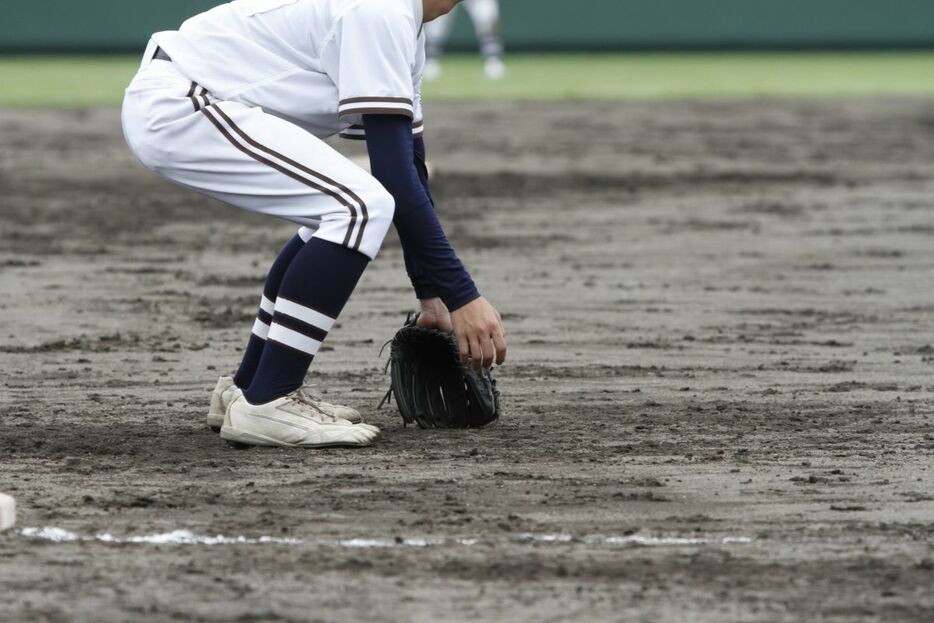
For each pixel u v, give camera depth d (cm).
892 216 3862
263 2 1541
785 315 2478
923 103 7450
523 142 5850
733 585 1076
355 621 1001
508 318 2438
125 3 10288
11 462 1464
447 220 3800
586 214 3922
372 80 1473
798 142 5856
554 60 10512
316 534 1204
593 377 1945
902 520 1252
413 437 1585
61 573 1102
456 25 11444
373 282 2814
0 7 10256
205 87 1518
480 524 1235
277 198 1505
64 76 8762
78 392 1844
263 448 1532
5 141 5734
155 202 4172
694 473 1417
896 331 2320
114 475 1410
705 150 5600
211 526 1227
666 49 11038
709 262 3105
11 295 2655
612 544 1176
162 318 2428
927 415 1702
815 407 1748
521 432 1609
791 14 10962
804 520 1251
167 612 1019
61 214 3888
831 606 1031
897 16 10994
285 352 1522
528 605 1032
